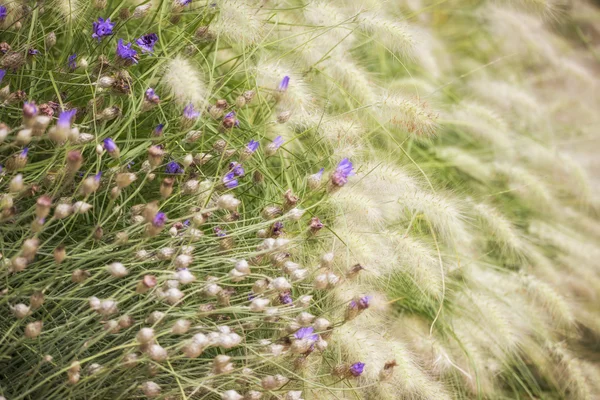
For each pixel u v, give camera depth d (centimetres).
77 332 157
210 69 179
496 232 196
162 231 164
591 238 223
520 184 213
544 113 247
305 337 159
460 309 196
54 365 154
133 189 171
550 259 220
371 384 164
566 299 204
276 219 162
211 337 152
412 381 170
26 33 168
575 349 215
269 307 159
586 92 272
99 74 161
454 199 179
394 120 181
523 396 204
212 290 157
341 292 173
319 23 186
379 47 217
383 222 181
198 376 162
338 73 188
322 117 180
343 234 173
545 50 248
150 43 167
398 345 173
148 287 150
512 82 250
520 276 201
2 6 159
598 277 215
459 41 266
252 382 159
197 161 167
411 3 221
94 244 163
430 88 210
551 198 215
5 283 156
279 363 163
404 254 176
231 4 172
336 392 171
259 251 159
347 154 179
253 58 189
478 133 216
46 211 148
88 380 154
